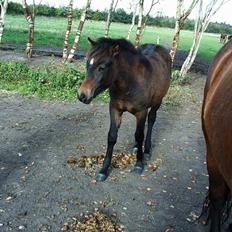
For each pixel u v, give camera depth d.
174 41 12.77
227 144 2.07
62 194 4.21
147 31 32.78
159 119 7.64
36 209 3.88
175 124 7.43
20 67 10.08
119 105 4.50
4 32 21.06
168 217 3.91
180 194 4.43
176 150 5.92
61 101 8.27
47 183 4.45
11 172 4.66
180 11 12.37
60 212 3.85
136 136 4.79
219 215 3.06
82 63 13.56
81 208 3.96
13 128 6.27
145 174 4.89
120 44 4.25
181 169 5.17
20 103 7.87
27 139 5.80
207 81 2.94
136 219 3.83
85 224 3.66
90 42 4.30
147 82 4.51
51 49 17.23
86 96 4.04
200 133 6.98
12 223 3.62
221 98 2.32
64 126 6.58
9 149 5.36
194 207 4.14
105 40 4.18
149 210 4.02
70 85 9.26
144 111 4.63
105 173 4.64
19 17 32.19
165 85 5.38
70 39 21.58
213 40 33.53
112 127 4.58
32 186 4.35
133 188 4.48
